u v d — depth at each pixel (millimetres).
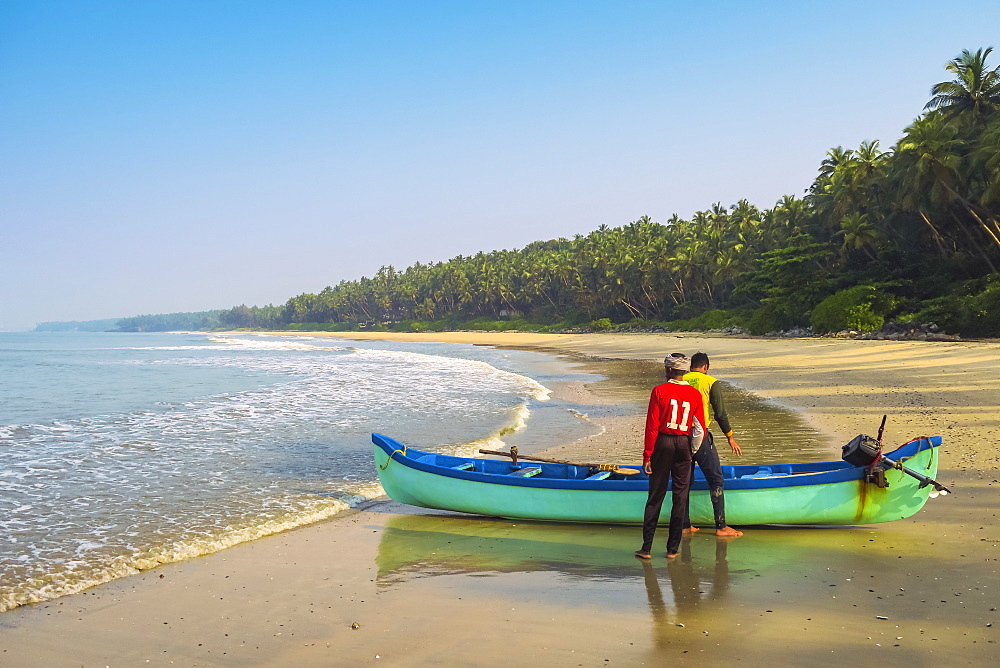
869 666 3719
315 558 6301
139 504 8398
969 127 51750
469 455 11148
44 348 88000
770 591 4980
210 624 4762
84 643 4488
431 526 7438
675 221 122438
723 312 80438
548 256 148125
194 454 11844
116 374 35312
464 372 33688
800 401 17266
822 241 69500
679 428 5918
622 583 5305
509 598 5074
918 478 6102
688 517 6727
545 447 12086
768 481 6438
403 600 5117
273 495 8859
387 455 7984
